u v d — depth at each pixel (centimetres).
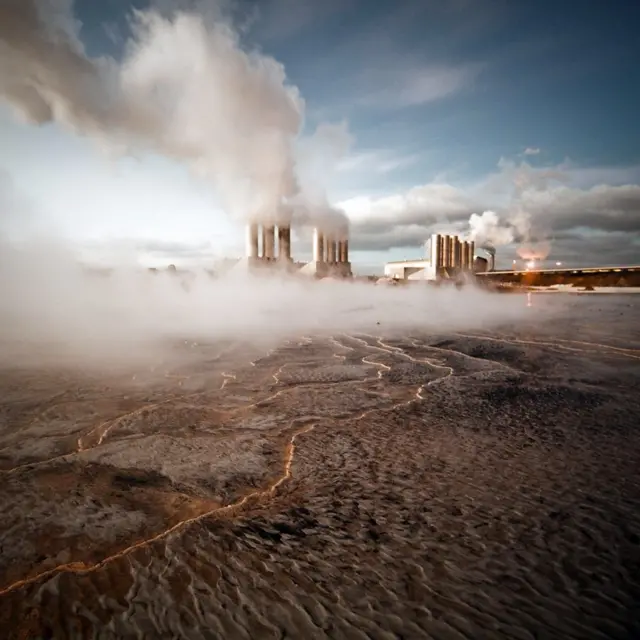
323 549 223
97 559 214
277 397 520
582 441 373
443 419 438
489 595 192
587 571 206
